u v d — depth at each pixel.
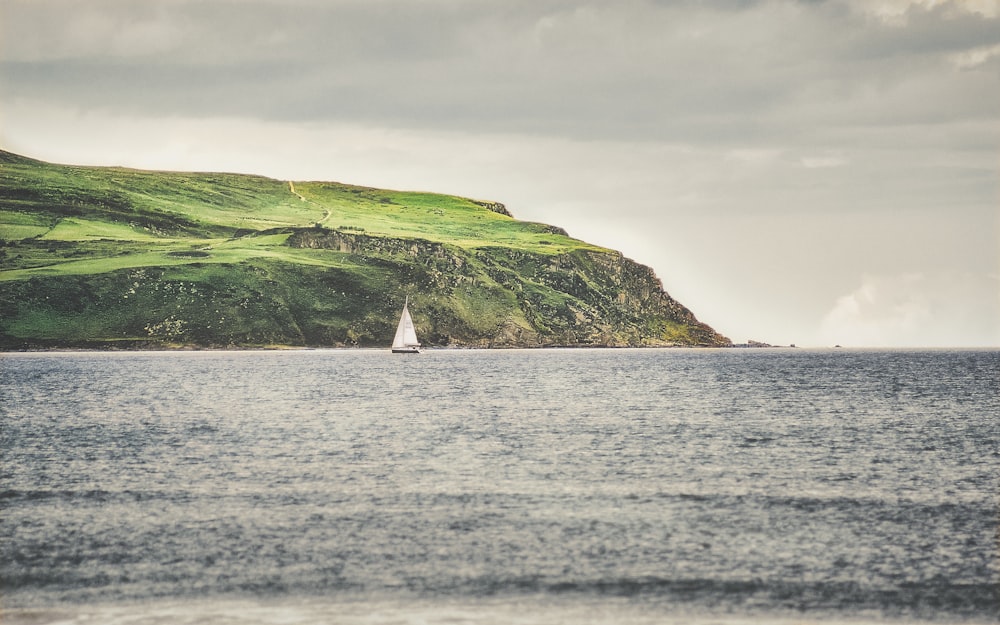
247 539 90.56
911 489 116.81
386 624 67.81
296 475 125.69
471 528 94.94
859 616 70.44
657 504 106.62
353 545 88.38
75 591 75.31
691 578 78.62
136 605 72.06
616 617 69.69
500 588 76.12
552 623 68.38
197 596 74.12
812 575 79.50
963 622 69.56
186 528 94.75
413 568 81.25
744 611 71.25
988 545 88.81
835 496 111.69
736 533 93.06
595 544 88.88
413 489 115.62
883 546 88.50
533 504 106.50
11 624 67.94
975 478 125.69
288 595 74.44
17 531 93.50
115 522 97.38
